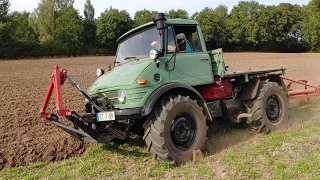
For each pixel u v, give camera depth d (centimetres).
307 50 6969
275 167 421
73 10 6306
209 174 420
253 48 7031
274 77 706
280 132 602
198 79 541
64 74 489
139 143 596
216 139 593
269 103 633
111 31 5738
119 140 590
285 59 3412
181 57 523
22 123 773
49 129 718
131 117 450
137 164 488
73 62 3544
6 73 2217
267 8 7019
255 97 623
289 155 467
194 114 500
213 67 582
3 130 716
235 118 657
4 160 536
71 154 568
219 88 597
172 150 466
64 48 5166
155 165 473
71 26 5475
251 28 6650
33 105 1016
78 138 546
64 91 1286
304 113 748
